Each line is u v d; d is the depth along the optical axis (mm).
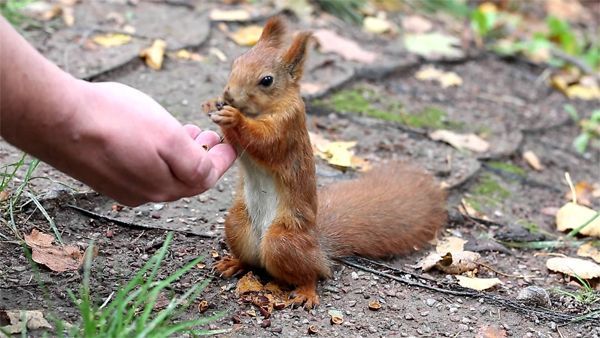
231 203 4438
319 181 4832
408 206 4312
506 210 4961
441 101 6250
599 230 4738
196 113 5230
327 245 3982
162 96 5367
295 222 3617
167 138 2852
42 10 6184
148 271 3752
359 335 3482
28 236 3832
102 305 3432
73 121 2684
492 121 6109
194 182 2984
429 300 3826
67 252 3770
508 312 3818
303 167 3604
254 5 6961
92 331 2957
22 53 2621
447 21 7891
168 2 6684
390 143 5457
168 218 4227
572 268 4219
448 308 3783
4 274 3555
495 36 7867
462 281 4020
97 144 2738
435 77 6590
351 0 7496
